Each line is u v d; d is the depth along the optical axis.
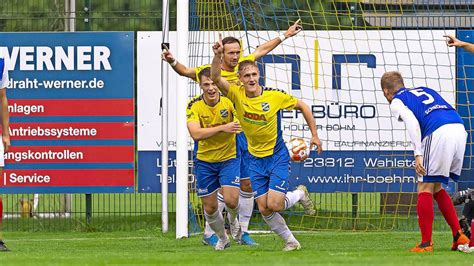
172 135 33.31
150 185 33.44
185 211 29.39
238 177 24.33
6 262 18.59
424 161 21.83
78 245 27.14
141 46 33.31
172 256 19.97
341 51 33.22
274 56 33.22
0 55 24.09
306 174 33.22
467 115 33.22
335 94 33.19
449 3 33.53
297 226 32.72
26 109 33.19
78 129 33.22
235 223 25.72
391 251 21.88
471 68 33.12
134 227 34.00
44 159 33.22
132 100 33.22
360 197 33.72
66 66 33.19
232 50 24.36
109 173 33.31
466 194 23.16
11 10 36.28
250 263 17.66
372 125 33.19
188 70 24.08
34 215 34.97
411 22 33.53
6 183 33.22
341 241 27.58
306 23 33.38
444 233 30.00
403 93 22.17
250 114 22.38
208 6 32.84
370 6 33.50
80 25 34.12
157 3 37.94
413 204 33.78
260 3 33.72
